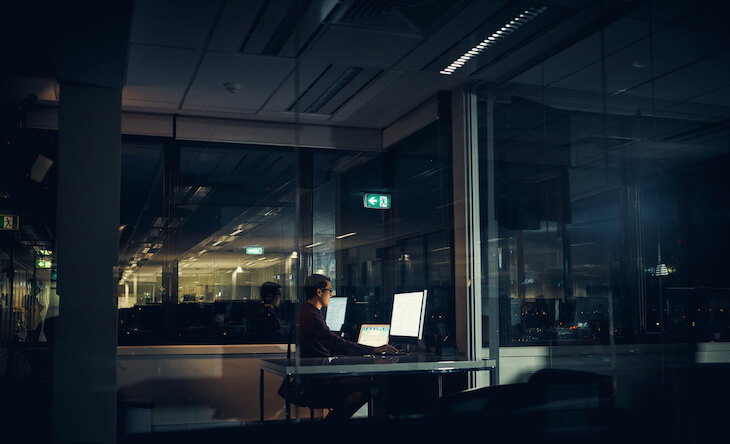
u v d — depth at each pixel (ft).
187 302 20.52
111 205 14.12
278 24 13.65
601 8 13.19
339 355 14.58
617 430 6.20
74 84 14.10
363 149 22.66
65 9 10.27
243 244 24.18
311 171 22.50
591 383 6.42
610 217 20.79
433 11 13.17
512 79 17.69
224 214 23.77
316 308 14.71
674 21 13.79
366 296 21.70
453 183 18.26
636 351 17.66
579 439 5.95
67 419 13.25
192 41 14.53
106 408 13.52
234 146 21.57
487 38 14.75
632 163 21.11
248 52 15.30
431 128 19.52
